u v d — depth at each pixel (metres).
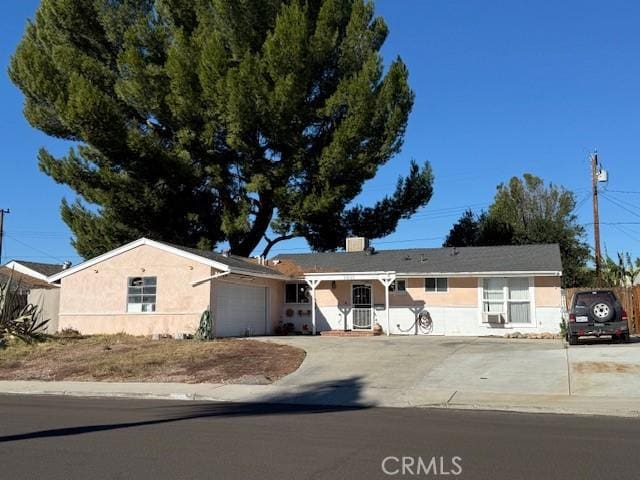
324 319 30.30
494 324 27.77
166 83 33.72
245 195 35.62
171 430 10.06
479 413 12.24
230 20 33.91
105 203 34.31
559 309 27.05
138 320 26.53
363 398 14.16
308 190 34.72
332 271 30.52
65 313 27.61
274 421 11.11
